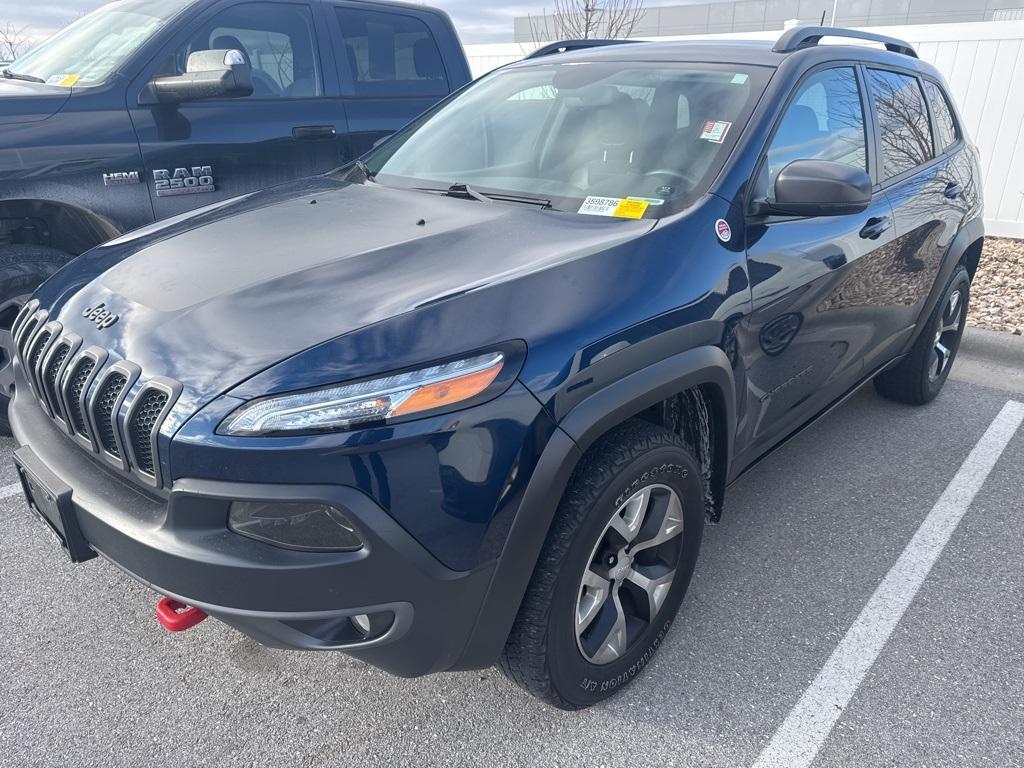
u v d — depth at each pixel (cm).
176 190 388
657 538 217
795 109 269
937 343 418
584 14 1260
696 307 211
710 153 246
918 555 293
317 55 446
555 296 188
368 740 208
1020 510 324
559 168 264
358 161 325
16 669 229
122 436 176
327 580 163
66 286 226
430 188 278
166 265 217
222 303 188
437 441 164
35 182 342
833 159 290
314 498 158
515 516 174
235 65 362
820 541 301
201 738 207
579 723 215
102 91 366
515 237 219
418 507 164
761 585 274
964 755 205
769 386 255
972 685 230
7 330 333
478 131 302
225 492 161
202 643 242
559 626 193
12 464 341
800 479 347
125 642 241
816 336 276
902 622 256
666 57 295
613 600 214
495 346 173
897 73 362
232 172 409
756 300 233
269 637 170
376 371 164
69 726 210
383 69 480
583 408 181
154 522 173
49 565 276
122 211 371
